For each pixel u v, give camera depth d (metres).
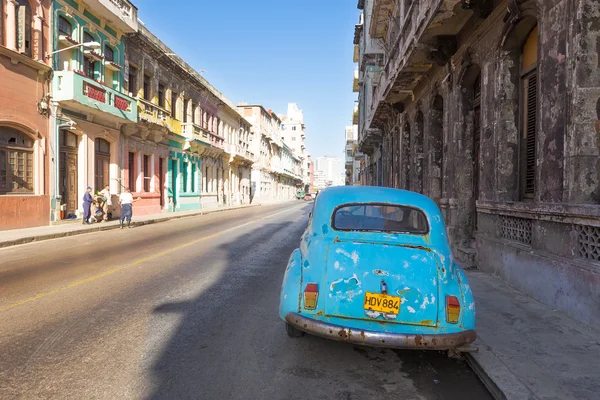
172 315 5.05
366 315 3.50
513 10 6.40
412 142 15.38
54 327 4.52
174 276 7.29
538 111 5.72
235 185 43.69
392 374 3.66
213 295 6.05
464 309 3.54
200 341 4.24
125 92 20.91
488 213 7.52
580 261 4.70
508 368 3.51
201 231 15.51
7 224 13.95
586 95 4.81
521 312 5.06
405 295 3.50
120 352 3.90
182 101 28.83
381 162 26.91
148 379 3.38
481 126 8.05
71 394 3.10
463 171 9.41
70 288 6.27
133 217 21.64
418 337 3.36
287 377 3.52
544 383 3.26
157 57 24.38
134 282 6.77
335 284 3.61
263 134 58.81
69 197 17.34
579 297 4.68
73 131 17.25
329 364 3.82
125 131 21.22
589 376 3.38
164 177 26.92
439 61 10.48
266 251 10.42
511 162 7.06
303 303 3.67
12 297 5.71
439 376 3.65
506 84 7.10
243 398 3.14
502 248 6.75
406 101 16.58
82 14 17.41
